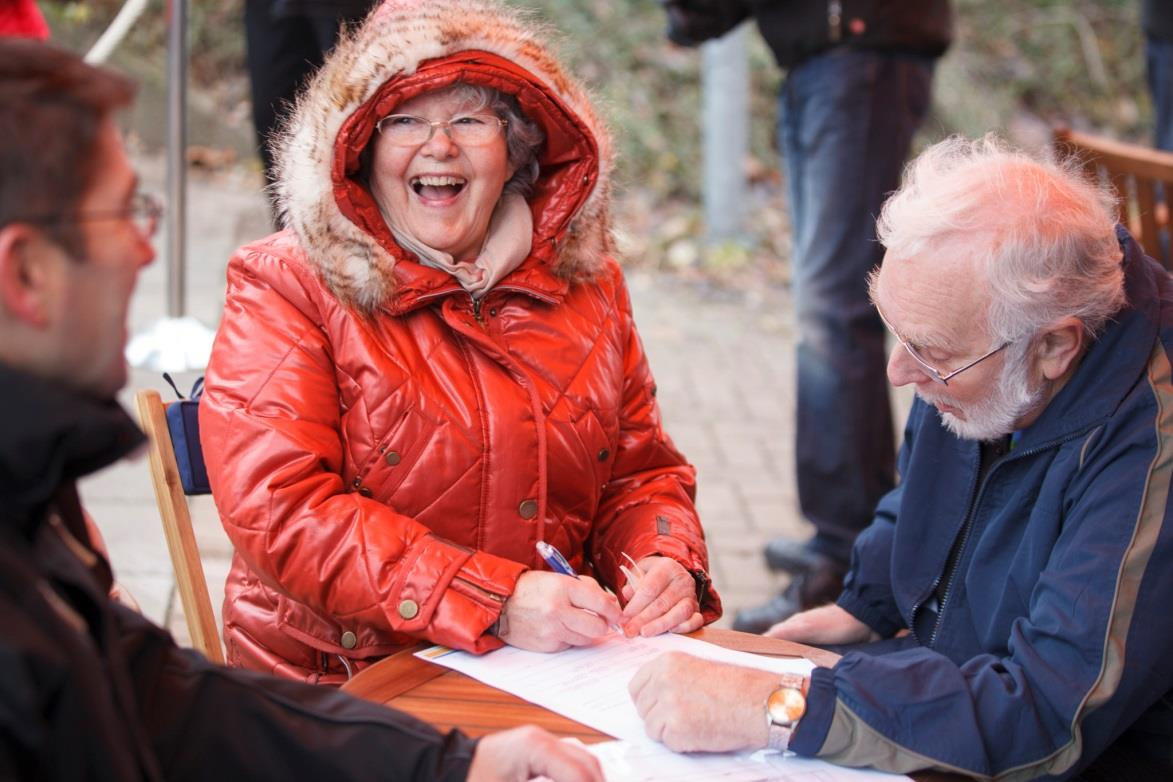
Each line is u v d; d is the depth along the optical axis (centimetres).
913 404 222
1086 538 171
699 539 218
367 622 186
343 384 198
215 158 694
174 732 133
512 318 209
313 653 205
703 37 385
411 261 200
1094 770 183
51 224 111
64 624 111
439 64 192
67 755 108
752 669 165
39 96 111
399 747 140
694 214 733
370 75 188
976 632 197
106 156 115
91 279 115
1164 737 183
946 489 206
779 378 550
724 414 506
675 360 559
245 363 195
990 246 173
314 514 187
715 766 156
